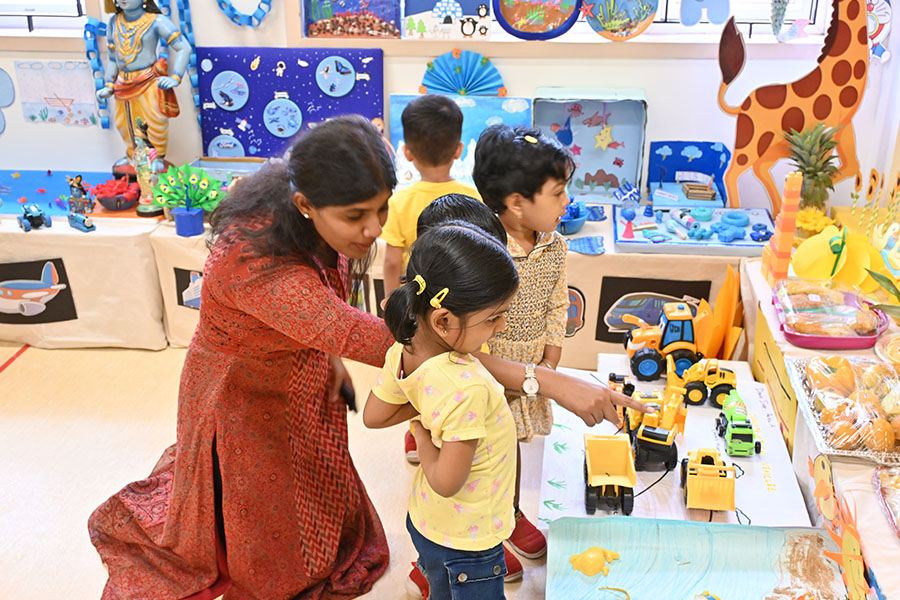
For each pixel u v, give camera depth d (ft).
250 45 10.53
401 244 7.68
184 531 6.43
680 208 9.75
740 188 10.23
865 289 7.56
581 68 10.07
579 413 4.91
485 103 10.17
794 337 6.72
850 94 8.78
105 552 6.93
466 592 5.12
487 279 4.23
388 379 4.90
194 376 5.97
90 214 10.27
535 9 9.85
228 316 5.50
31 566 6.95
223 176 10.52
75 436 8.67
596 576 5.52
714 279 8.91
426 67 10.34
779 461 6.56
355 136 4.70
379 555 6.86
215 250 5.27
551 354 6.54
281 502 6.18
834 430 5.72
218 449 5.98
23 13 11.14
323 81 10.42
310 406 6.16
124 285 9.95
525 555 6.83
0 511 7.57
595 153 10.35
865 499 5.30
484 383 4.59
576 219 9.39
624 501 6.14
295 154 4.75
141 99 10.27
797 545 5.68
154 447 8.50
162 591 6.53
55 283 9.98
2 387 9.53
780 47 9.59
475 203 5.51
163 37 10.09
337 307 5.02
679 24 10.09
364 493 7.07
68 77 10.94
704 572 5.53
